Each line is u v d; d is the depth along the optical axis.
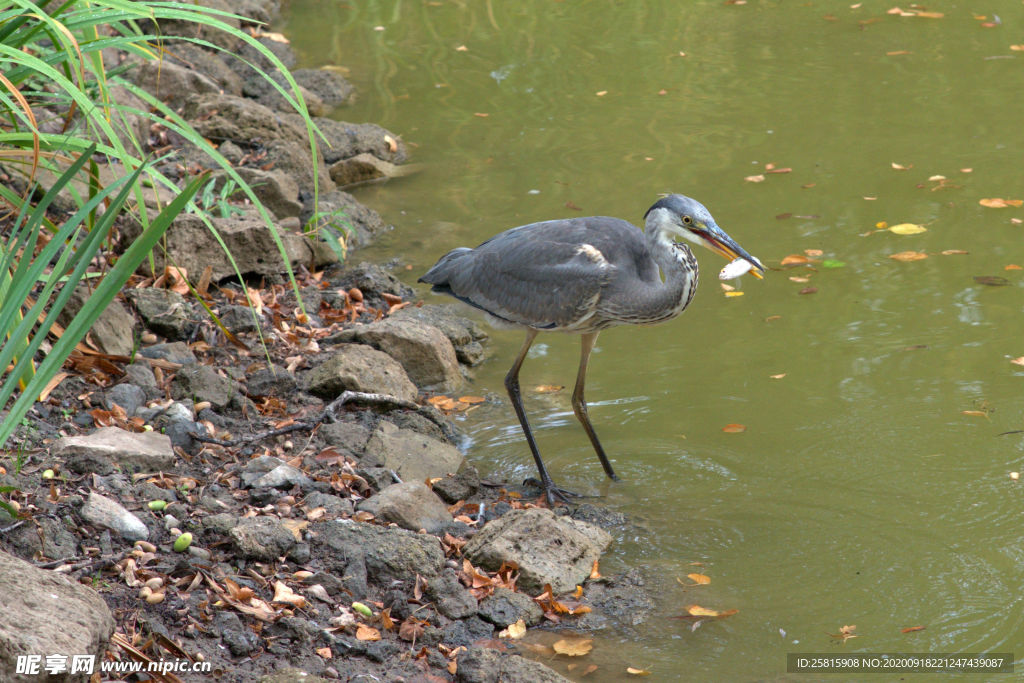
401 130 17.98
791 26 22.02
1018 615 7.52
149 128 15.17
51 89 13.04
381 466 9.20
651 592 8.04
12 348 5.79
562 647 7.27
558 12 23.75
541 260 9.76
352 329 11.53
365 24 23.16
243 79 19.25
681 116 17.95
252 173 14.06
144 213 8.86
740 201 14.79
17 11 7.75
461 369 11.82
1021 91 17.92
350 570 7.50
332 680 6.34
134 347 9.87
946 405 10.32
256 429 9.58
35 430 8.20
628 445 10.16
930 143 16.27
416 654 6.95
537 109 18.64
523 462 10.01
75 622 5.38
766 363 11.38
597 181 15.70
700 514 9.05
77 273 5.80
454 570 7.97
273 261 12.63
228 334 10.43
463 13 23.81
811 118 17.48
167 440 8.66
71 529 7.04
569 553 8.21
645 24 22.77
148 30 19.22
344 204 14.81
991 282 12.47
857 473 9.44
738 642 7.40
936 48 20.11
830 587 8.00
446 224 14.73
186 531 7.43
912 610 7.67
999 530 8.52
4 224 10.70
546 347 12.35
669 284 9.34
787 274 12.95
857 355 11.34
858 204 14.52
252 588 7.11
